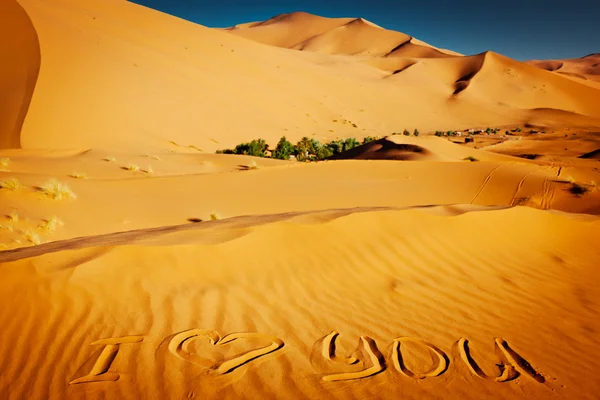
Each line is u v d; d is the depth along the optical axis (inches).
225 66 2522.1
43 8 1935.3
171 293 161.5
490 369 140.0
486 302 192.9
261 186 554.6
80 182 461.4
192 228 229.9
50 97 1185.4
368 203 513.3
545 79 4530.0
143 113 1448.1
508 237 277.6
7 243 264.7
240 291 171.6
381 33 7273.6
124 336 136.0
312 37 7514.8
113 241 197.3
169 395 112.8
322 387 121.4
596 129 3041.3
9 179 374.0
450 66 4744.1
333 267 203.2
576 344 161.8
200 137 1529.3
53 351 127.0
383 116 3063.5
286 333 149.1
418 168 731.4
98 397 110.7
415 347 149.0
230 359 130.2
